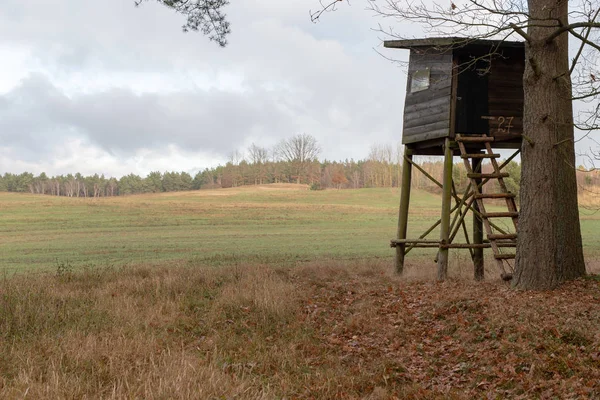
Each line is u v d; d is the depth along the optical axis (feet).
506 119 52.80
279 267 61.93
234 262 82.64
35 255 107.04
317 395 23.52
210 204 286.87
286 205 286.46
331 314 37.58
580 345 26.12
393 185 537.24
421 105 54.54
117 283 48.26
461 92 52.24
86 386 22.59
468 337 29.27
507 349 26.43
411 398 22.82
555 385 22.06
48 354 26.78
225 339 32.09
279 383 24.85
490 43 50.08
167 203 288.51
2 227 194.08
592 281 38.65
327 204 309.42
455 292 39.06
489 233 45.50
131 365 25.31
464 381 24.44
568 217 40.78
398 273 56.70
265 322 35.53
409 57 56.18
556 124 38.58
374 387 24.38
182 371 23.70
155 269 60.18
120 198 329.72
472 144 52.54
